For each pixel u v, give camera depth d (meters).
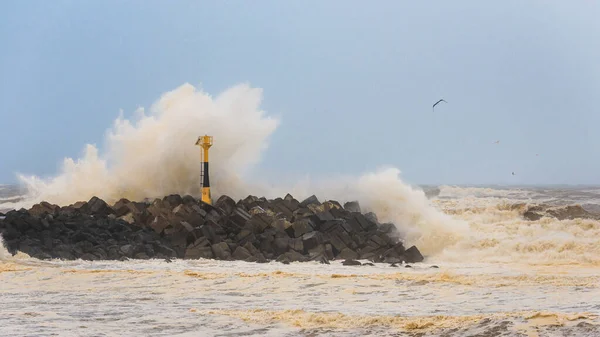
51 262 61.12
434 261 70.44
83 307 39.06
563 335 27.33
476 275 52.59
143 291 45.25
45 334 30.95
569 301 39.38
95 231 71.38
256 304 40.22
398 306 38.91
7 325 33.16
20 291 45.31
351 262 63.47
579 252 72.44
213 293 44.41
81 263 61.03
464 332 29.30
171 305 39.88
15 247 64.62
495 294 42.91
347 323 32.75
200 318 34.88
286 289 45.69
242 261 65.62
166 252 68.44
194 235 70.88
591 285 46.16
